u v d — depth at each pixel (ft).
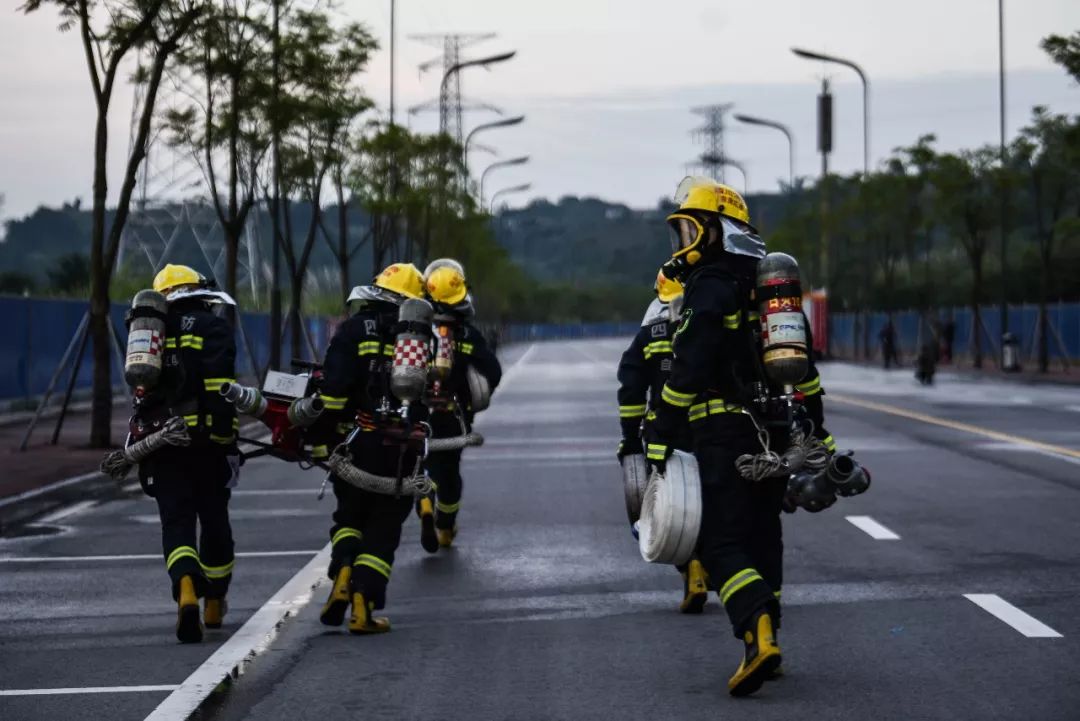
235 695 29.99
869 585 41.57
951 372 220.64
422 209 210.18
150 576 46.01
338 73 134.31
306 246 153.79
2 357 122.83
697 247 28.55
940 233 474.49
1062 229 207.72
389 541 36.27
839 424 104.68
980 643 33.78
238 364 188.34
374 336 36.29
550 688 30.17
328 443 36.73
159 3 88.69
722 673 31.17
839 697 28.84
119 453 35.55
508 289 458.91
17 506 64.59
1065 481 68.08
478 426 110.32
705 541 28.48
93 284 91.71
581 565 46.06
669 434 28.22
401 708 28.78
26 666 32.89
